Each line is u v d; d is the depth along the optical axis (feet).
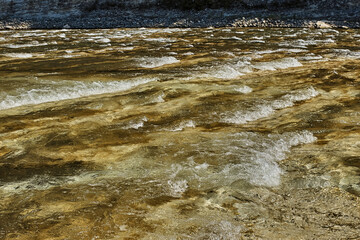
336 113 17.92
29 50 36.68
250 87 22.16
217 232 9.17
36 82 22.17
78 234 9.05
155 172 12.00
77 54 34.09
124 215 9.82
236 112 17.67
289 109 18.67
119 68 27.09
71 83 21.89
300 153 13.75
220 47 38.70
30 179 11.73
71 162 12.83
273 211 10.15
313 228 9.42
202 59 30.81
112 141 14.48
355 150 13.75
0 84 21.57
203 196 10.75
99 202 10.39
